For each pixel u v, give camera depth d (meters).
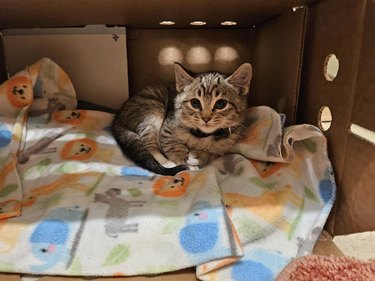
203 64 1.39
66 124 1.10
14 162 0.88
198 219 0.66
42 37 1.29
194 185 0.79
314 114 0.87
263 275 0.60
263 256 0.64
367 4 0.65
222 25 1.29
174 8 0.90
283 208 0.73
